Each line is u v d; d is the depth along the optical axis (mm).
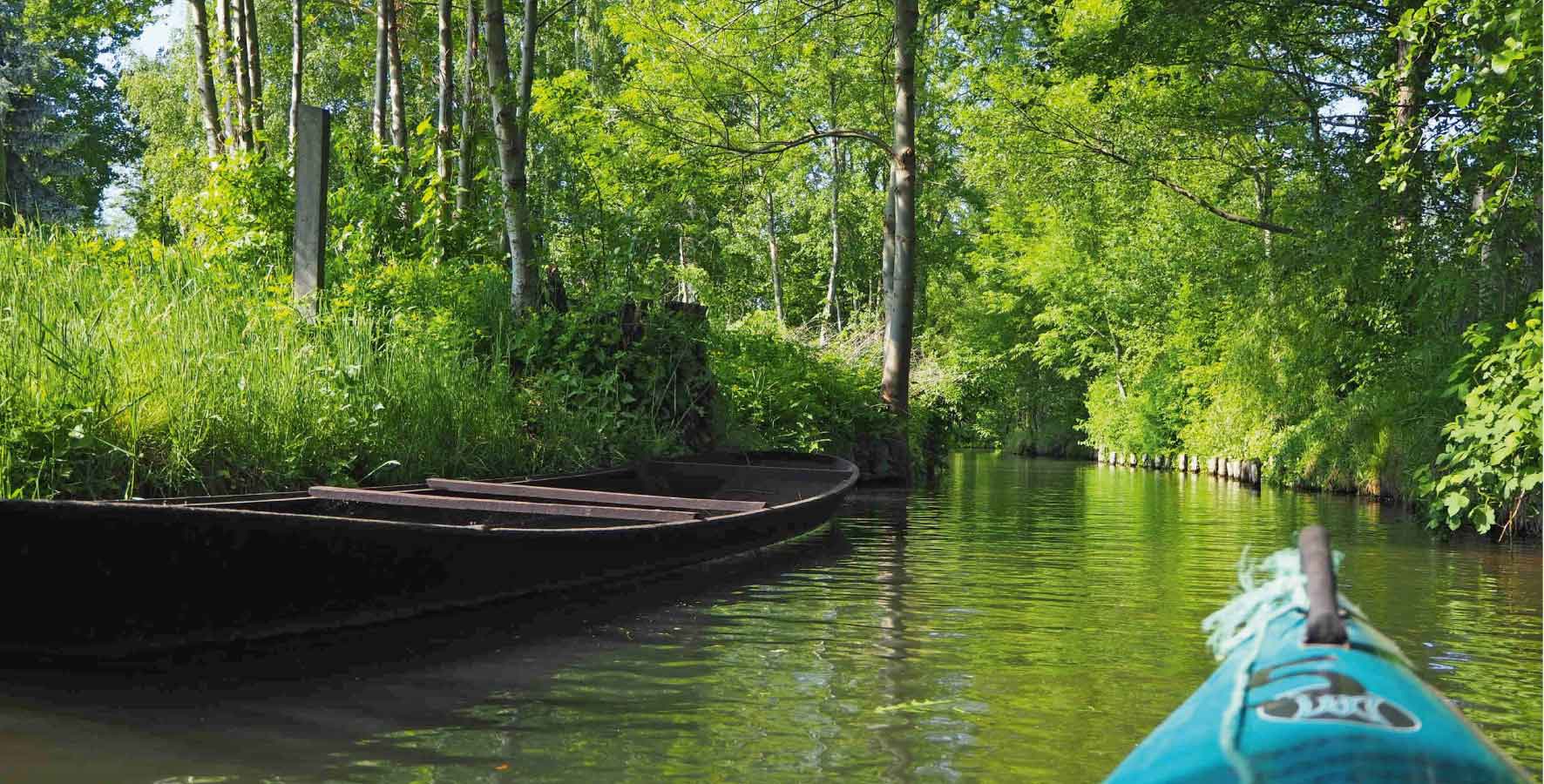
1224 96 20281
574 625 5918
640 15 23719
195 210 13375
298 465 7898
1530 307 10430
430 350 9961
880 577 7914
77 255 9609
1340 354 16906
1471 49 11344
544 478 8969
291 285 10734
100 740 3727
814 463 12523
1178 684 4848
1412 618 6711
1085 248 35844
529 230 12211
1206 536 11164
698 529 7137
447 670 4828
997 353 45531
